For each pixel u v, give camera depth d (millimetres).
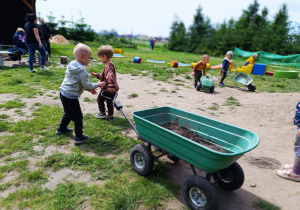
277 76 14281
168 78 10883
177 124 3682
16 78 7797
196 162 2533
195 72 9148
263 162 3762
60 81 8047
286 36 31250
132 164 3246
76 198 2625
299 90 9969
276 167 3627
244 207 2705
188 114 3527
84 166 3258
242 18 38062
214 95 8320
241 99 7910
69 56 14492
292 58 25703
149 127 2973
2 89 6598
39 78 8195
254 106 7016
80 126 3846
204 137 3311
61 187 2785
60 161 3355
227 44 37344
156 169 3316
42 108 5367
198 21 45094
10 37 20938
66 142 3912
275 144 4469
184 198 2645
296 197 2939
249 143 2670
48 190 2725
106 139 4109
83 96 6688
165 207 2598
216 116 5984
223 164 2371
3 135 4000
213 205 2379
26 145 3695
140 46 45344
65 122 4055
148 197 2717
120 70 11633
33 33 8625
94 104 6012
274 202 2822
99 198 2648
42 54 9305
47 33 13219
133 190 2826
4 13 20141
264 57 27750
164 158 3682
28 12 20297
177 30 47688
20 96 6121
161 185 2955
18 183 2811
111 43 32844
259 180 3270
